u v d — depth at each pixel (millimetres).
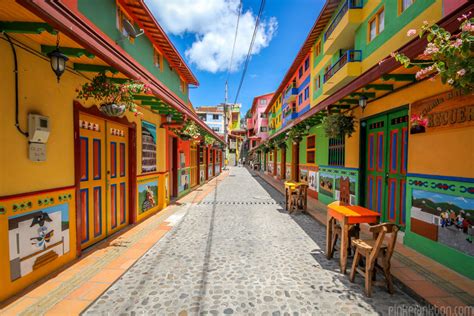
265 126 36062
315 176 10391
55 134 3557
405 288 3145
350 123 6586
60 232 3672
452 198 3617
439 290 3031
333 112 7344
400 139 5363
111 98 4102
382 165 5980
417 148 4359
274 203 9492
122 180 5871
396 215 5492
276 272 3691
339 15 9055
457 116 3553
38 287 3098
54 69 2941
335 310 2742
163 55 8758
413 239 4391
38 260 3270
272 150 22328
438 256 3846
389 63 3699
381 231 2936
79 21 2791
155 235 5352
